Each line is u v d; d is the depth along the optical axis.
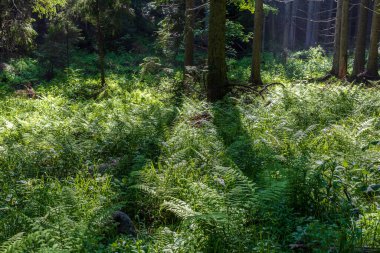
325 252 3.68
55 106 15.81
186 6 19.61
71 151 7.91
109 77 26.19
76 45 34.91
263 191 4.54
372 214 4.36
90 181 6.41
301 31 52.44
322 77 22.38
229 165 6.35
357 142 6.89
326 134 7.77
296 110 9.95
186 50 19.48
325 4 51.00
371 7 45.12
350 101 11.10
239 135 8.42
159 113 10.91
